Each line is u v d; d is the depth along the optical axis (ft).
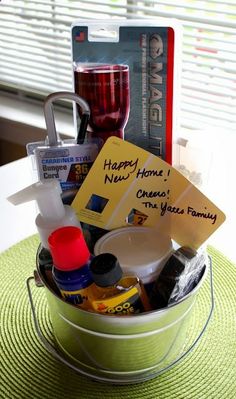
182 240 1.40
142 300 1.22
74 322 1.24
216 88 2.51
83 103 1.40
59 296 1.23
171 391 1.29
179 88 1.53
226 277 1.65
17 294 1.61
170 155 1.57
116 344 1.24
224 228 1.86
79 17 2.80
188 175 1.57
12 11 3.14
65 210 1.32
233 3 2.28
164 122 1.54
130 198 1.36
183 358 1.38
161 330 1.24
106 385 1.32
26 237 1.86
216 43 2.41
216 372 1.34
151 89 1.51
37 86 3.21
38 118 3.08
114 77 1.42
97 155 1.39
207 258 1.44
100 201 1.37
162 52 1.47
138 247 1.34
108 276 1.14
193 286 1.31
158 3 2.49
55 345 1.43
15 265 1.73
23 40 3.20
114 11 2.66
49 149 1.41
